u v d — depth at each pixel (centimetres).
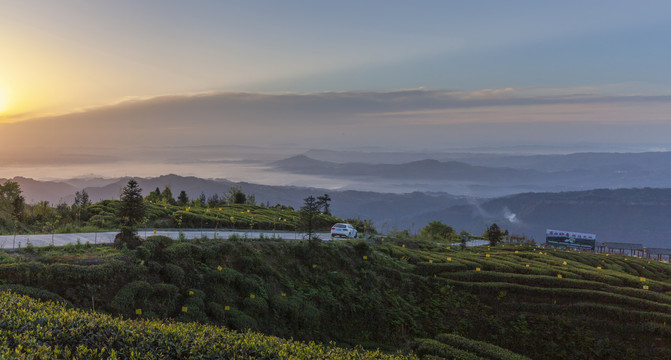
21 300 2086
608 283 5156
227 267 3609
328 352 2194
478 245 9162
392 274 4569
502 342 3897
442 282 4588
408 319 4022
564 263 5994
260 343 2039
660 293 4888
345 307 3903
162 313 2859
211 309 3088
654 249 11381
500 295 4384
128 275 2980
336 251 4484
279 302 3456
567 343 3844
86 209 6131
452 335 3706
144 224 5384
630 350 3731
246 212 7519
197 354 1853
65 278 2733
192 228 5766
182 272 3222
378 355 2384
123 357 1758
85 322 1909
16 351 1490
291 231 6562
